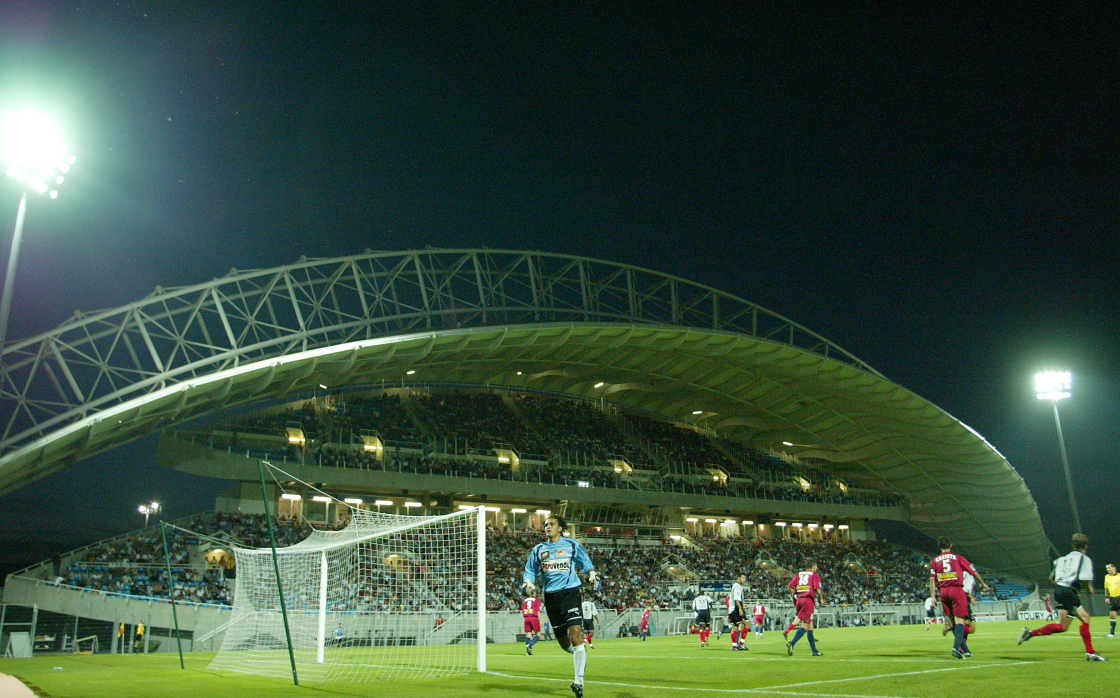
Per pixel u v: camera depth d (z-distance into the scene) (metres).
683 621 49.41
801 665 13.62
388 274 48.28
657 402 76.62
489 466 61.88
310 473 52.41
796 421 75.00
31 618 38.53
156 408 39.88
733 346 60.97
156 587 39.84
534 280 54.59
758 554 68.19
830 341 65.12
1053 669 10.84
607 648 26.73
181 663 18.44
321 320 44.88
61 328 36.78
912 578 73.06
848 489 83.31
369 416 62.31
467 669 15.26
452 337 49.03
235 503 52.12
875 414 70.00
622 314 57.41
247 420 56.03
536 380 72.38
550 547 9.30
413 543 35.22
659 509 68.12
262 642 25.25
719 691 9.24
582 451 68.31
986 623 50.53
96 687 11.90
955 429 67.56
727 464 76.94
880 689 9.05
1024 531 77.75
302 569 24.83
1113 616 21.16
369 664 17.22
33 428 34.97
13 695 10.55
